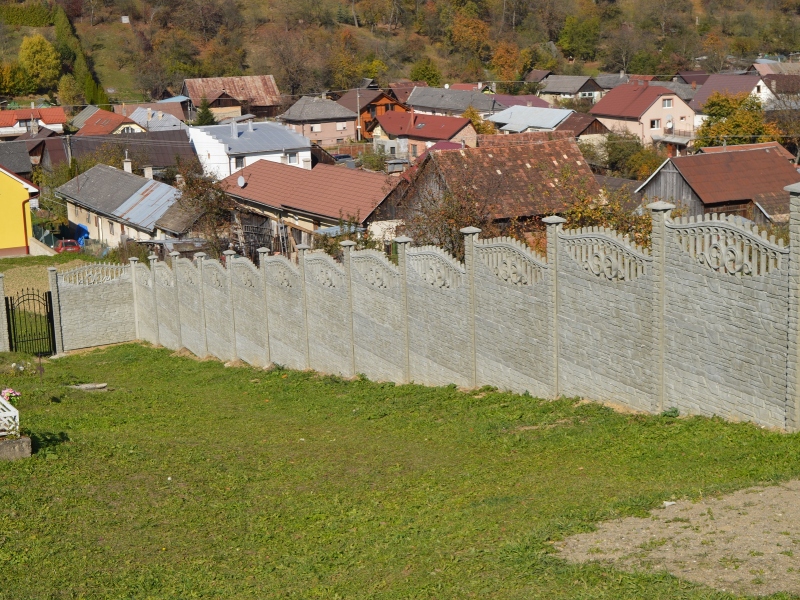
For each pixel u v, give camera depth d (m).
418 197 31.77
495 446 14.34
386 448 15.25
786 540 8.71
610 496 10.88
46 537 11.21
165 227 41.81
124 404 20.66
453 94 95.00
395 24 134.88
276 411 19.55
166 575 10.27
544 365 16.55
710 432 12.65
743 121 65.00
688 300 13.48
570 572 8.76
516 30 134.75
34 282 40.75
